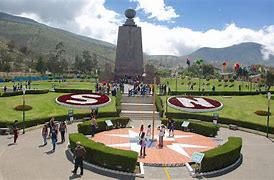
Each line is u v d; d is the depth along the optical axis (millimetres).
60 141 42844
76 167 30094
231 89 112938
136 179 29578
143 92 78812
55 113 60844
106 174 30656
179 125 53312
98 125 50250
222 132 53469
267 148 43312
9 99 68875
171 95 80938
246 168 34000
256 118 62938
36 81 134625
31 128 50312
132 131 51094
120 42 122375
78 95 73062
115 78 121312
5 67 198625
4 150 37719
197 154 31812
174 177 30344
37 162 33500
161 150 39938
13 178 28469
